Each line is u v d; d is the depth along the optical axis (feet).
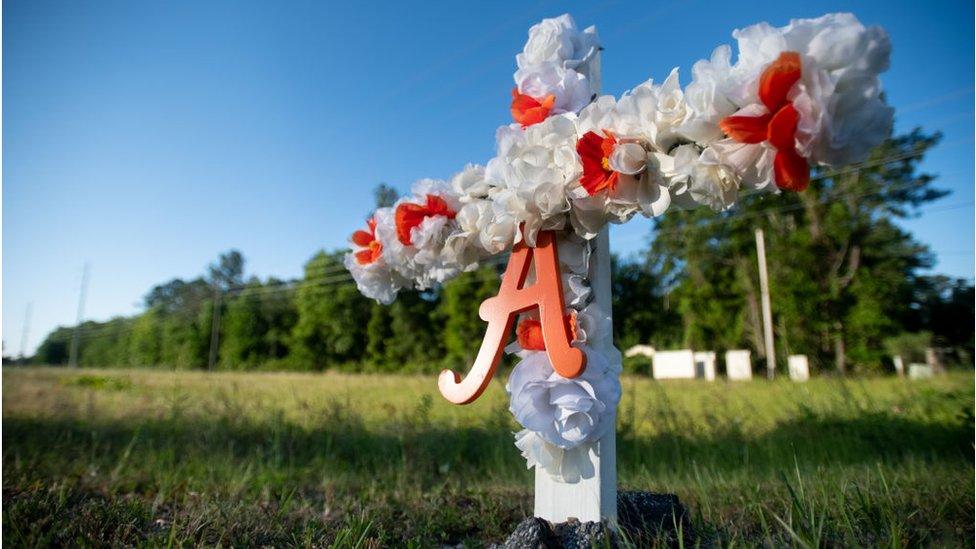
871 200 91.04
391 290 10.04
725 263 103.55
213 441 18.30
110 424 22.56
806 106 4.59
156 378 84.38
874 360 82.64
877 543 6.86
